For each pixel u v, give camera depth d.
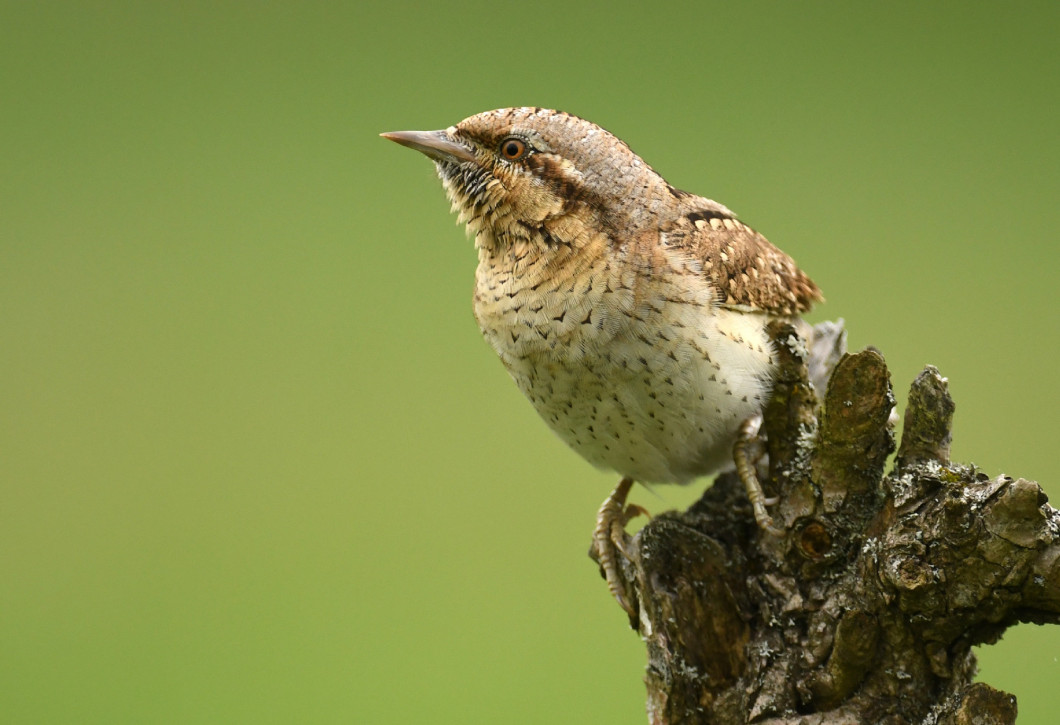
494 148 2.96
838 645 2.92
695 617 2.93
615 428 2.96
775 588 2.93
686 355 2.95
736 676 2.93
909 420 2.92
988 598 2.91
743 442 2.95
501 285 2.96
